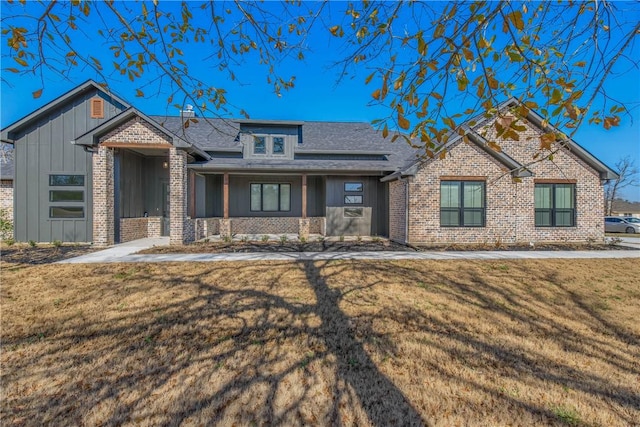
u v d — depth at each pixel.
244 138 16.14
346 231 16.09
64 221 13.00
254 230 16.98
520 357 3.97
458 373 3.58
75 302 5.71
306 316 5.16
